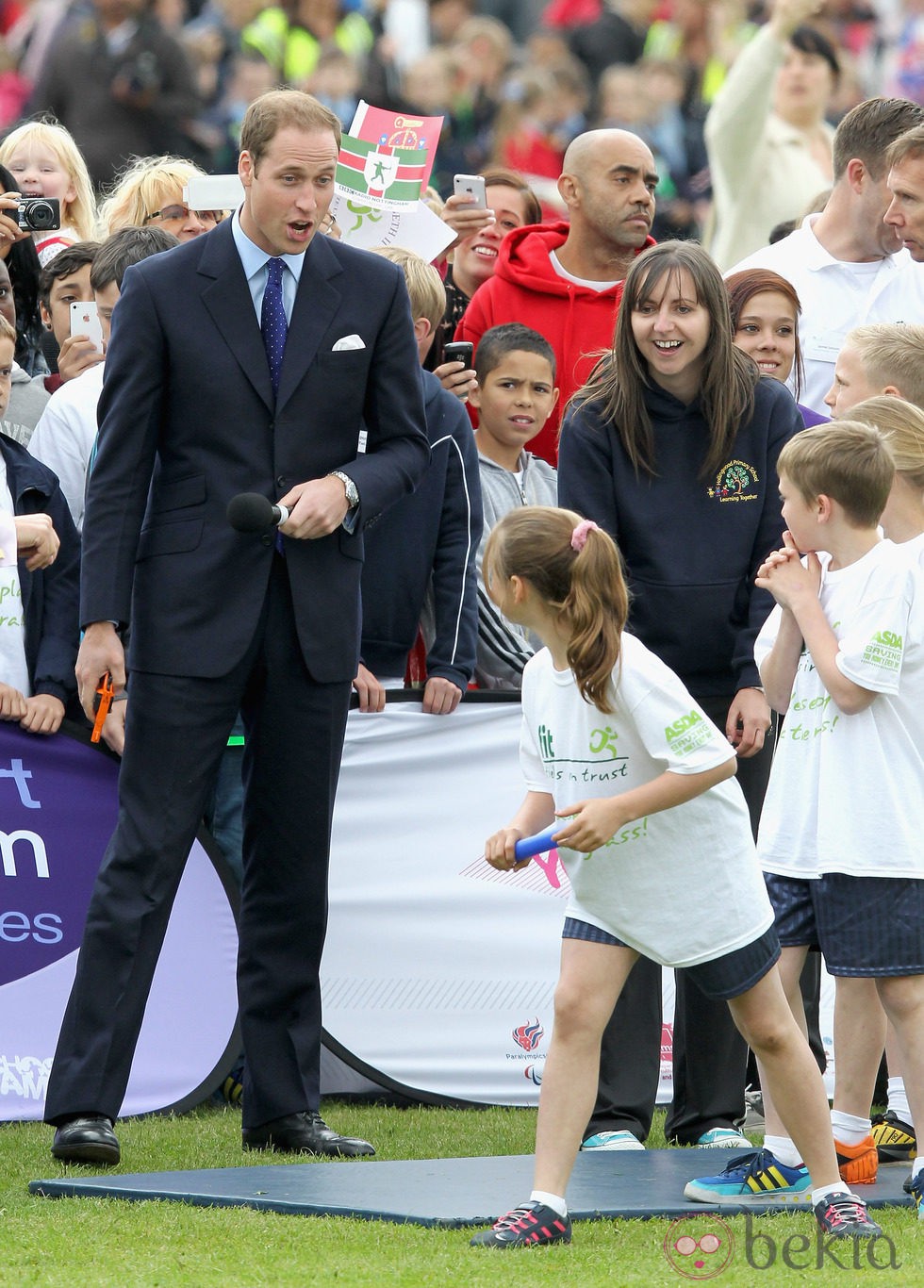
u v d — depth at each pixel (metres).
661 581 14.89
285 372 13.80
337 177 19.11
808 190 26.45
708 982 11.30
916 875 12.38
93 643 13.72
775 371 17.16
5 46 35.69
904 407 13.80
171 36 34.28
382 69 38.28
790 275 18.95
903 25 43.22
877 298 18.70
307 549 13.85
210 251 13.89
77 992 13.52
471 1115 16.42
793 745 12.95
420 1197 11.71
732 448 14.95
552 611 11.13
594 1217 11.31
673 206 36.97
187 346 13.69
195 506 13.78
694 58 39.97
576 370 19.53
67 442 16.92
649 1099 14.80
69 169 21.34
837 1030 12.95
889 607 12.45
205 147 34.78
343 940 16.92
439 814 17.30
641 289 14.66
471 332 19.97
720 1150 13.91
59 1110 13.31
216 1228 10.94
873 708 12.55
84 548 13.77
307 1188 12.04
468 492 17.33
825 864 12.48
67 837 16.00
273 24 38.06
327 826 14.17
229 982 16.17
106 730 16.20
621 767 11.20
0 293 16.97
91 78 33.78
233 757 16.69
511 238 20.23
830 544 12.77
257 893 14.21
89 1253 10.30
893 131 18.31
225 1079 16.41
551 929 17.53
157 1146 14.13
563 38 41.03
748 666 14.82
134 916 13.58
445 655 17.25
